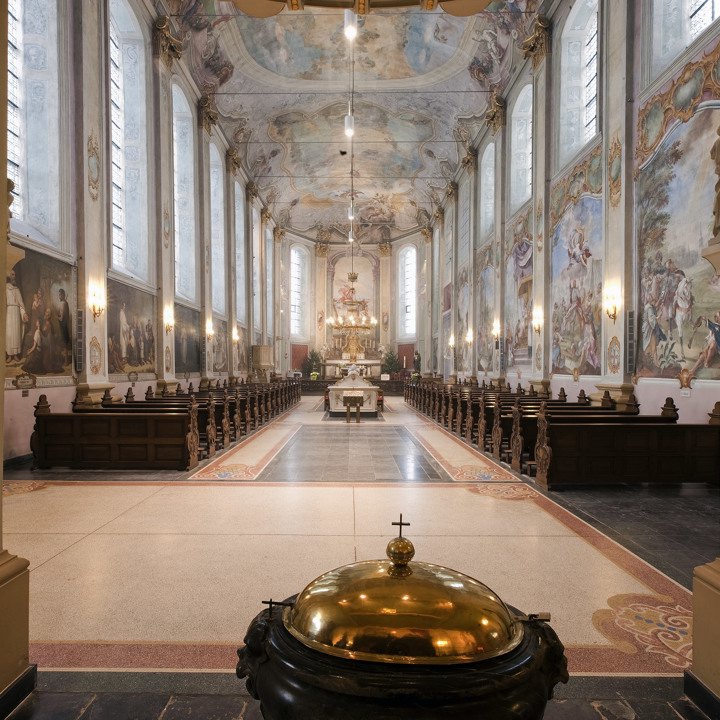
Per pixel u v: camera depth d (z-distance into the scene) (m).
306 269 36.84
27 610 2.51
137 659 2.91
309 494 6.67
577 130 13.30
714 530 5.26
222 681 2.68
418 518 5.64
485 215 20.97
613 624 3.34
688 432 7.22
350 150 27.11
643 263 9.59
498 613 1.49
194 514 5.73
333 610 1.44
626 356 9.88
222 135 20.81
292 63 19.78
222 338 20.86
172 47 14.49
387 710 1.22
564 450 7.08
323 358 35.81
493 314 18.69
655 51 9.46
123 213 13.62
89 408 9.09
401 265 36.41
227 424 10.72
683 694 2.58
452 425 13.50
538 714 1.34
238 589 3.84
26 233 9.01
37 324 9.12
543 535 5.10
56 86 9.95
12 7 9.95
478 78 18.81
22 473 7.85
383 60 19.75
